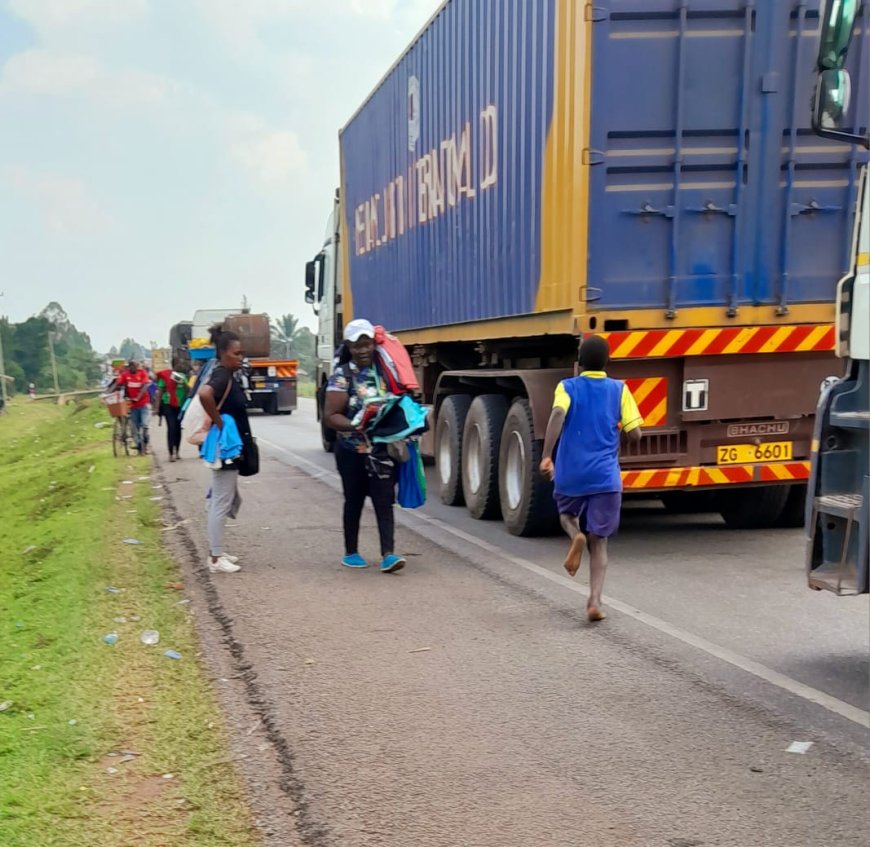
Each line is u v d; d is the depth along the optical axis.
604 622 5.93
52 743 4.12
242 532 9.21
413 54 11.62
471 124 9.62
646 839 3.36
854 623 5.86
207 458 7.26
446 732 4.31
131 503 11.31
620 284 7.28
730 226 7.36
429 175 11.09
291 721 4.45
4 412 58.00
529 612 6.20
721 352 7.40
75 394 90.50
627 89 7.11
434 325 11.09
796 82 7.25
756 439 7.67
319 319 18.73
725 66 7.19
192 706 4.62
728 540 8.45
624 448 7.54
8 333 119.50
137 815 3.55
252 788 3.78
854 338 4.61
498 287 9.01
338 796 3.71
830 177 7.41
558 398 5.86
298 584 7.05
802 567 7.35
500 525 9.44
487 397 9.52
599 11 7.02
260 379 31.62
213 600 6.61
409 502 7.50
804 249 7.45
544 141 7.84
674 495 9.91
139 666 5.21
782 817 3.49
